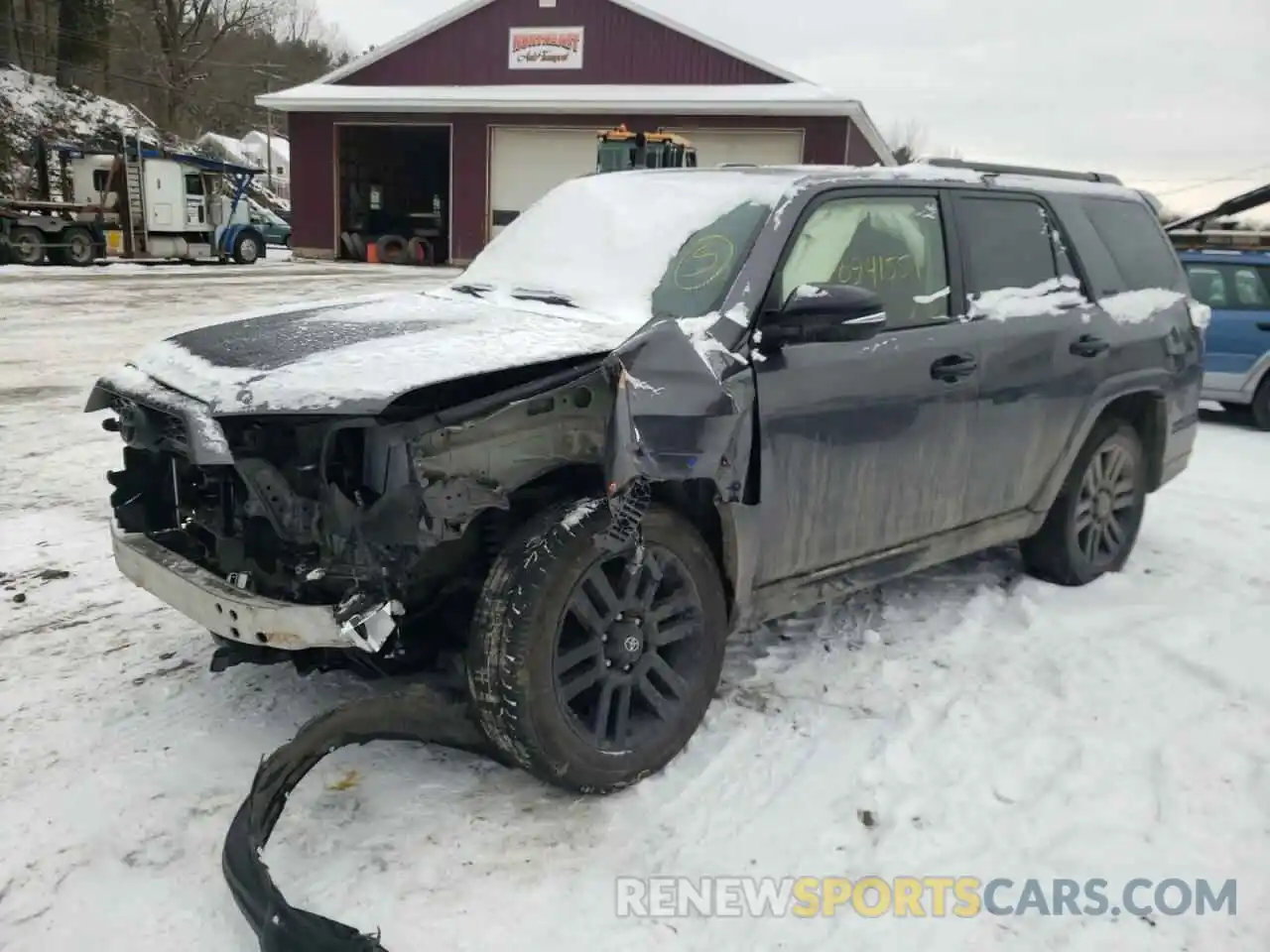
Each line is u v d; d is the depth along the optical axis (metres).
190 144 44.38
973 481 4.05
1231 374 9.63
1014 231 4.33
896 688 3.75
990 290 4.12
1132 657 4.02
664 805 3.01
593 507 2.90
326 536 2.83
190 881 2.61
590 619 2.93
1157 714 3.57
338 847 2.76
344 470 2.89
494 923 2.49
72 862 2.66
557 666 2.86
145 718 3.39
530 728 2.81
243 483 2.96
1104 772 3.21
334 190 28.62
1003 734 3.43
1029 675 3.87
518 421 2.83
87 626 4.11
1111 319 4.62
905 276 3.81
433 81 28.30
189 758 3.16
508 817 2.92
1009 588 4.81
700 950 2.44
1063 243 4.57
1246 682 3.78
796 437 3.29
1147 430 5.11
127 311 14.38
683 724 3.18
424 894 2.58
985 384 3.97
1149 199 5.36
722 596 3.25
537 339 3.07
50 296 16.19
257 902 2.29
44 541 5.07
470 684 2.88
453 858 2.73
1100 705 3.63
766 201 3.51
